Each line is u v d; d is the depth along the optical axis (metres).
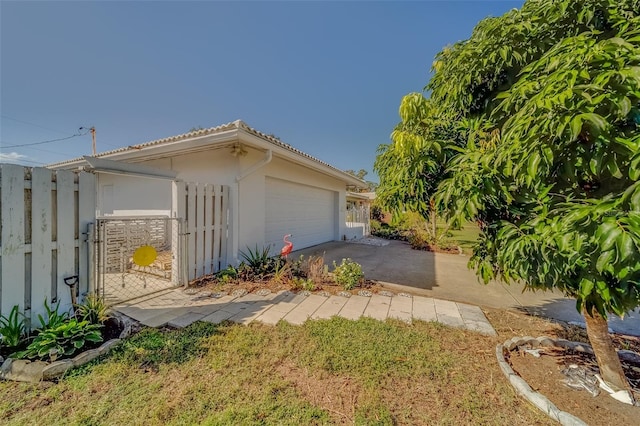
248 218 6.66
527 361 2.78
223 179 6.48
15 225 2.80
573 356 2.88
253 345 2.93
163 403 2.04
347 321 3.61
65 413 1.92
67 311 3.21
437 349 2.98
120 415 1.92
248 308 4.03
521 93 1.74
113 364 2.50
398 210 3.00
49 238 3.06
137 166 4.12
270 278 5.50
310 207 10.57
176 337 3.05
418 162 2.48
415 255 9.62
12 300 2.77
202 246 5.53
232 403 2.07
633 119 1.47
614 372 2.26
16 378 2.26
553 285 1.96
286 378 2.40
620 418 1.96
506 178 2.03
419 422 1.97
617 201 1.33
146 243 7.12
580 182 1.91
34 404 2.00
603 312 1.79
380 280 6.07
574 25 2.06
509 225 2.01
